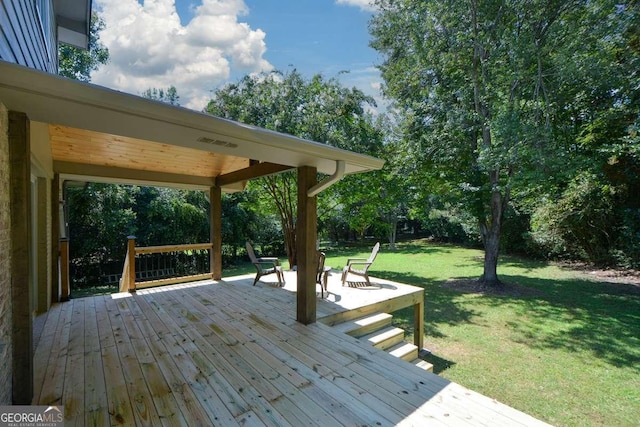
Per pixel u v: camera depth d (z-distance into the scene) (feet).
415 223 76.23
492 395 11.69
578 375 13.09
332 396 7.54
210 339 10.93
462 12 26.27
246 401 7.30
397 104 32.78
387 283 19.02
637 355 14.87
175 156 15.07
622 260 32.37
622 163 27.53
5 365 6.00
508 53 24.06
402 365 9.14
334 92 27.20
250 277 22.29
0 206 5.75
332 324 13.04
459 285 28.78
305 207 12.40
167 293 17.40
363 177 29.19
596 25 22.67
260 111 26.03
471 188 27.68
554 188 29.45
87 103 6.02
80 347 10.19
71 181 18.98
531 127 21.97
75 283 35.32
